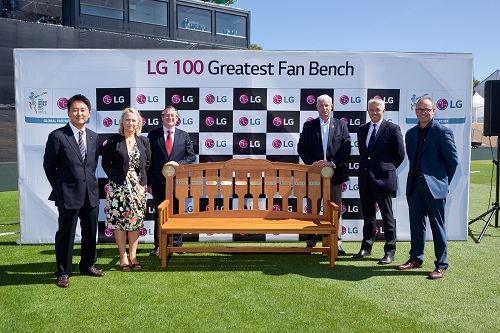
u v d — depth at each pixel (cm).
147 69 471
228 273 371
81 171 338
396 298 310
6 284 339
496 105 545
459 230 493
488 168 1473
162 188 423
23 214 468
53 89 465
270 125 480
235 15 1426
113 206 368
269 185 426
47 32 962
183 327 261
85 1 1115
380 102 400
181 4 1295
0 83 919
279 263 404
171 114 421
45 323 266
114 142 366
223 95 477
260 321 270
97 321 269
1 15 1180
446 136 357
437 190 359
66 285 332
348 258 421
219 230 377
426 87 484
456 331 257
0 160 871
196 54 473
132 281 348
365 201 414
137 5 1205
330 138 421
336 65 479
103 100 471
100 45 1027
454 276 362
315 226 385
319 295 315
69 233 338
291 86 479
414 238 384
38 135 465
